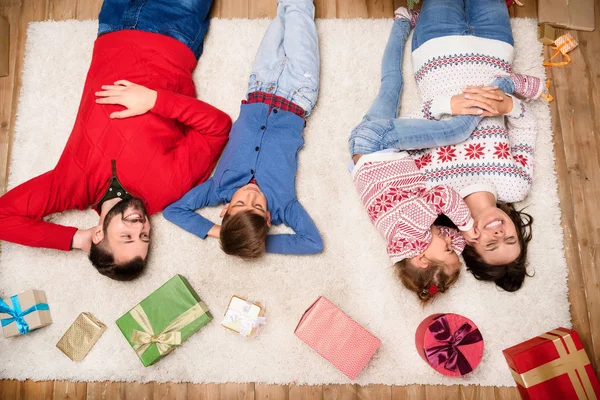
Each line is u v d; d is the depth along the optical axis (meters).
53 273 1.82
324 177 1.87
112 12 1.77
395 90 1.83
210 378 1.75
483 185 1.63
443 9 1.77
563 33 1.93
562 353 1.61
